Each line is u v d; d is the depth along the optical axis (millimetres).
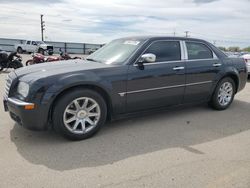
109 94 4207
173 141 4090
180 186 2836
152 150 3748
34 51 33406
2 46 36562
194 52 5336
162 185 2852
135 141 4066
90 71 4078
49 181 2914
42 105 3699
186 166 3277
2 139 4031
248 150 3781
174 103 5105
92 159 3447
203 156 3566
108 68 4238
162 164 3328
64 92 3879
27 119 3721
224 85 5848
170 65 4840
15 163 3305
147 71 4547
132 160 3432
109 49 5129
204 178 2998
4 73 12469
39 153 3592
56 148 3758
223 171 3158
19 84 3939
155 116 5324
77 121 4016
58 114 3820
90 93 4031
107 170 3166
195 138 4227
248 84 9742
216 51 5719
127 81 4348
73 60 5051
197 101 5500
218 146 3916
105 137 4203
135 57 4492
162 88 4785
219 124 4938
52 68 4195
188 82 5137
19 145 3836
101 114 4195
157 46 4801
